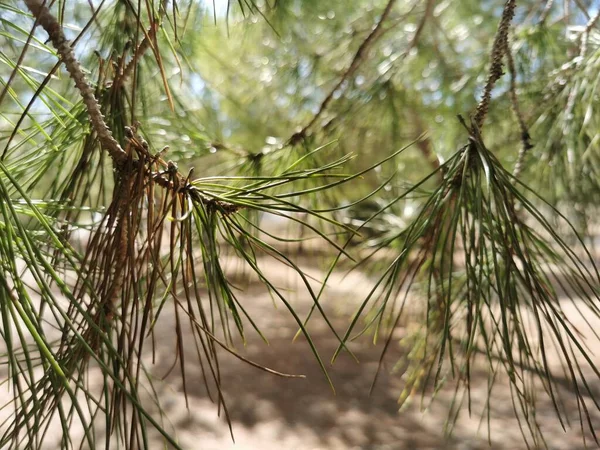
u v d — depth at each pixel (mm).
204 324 169
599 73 296
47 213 203
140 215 171
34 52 286
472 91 463
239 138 610
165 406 571
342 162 182
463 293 316
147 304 161
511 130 412
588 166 365
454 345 381
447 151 478
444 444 514
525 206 194
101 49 273
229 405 588
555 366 610
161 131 315
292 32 538
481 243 184
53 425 446
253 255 179
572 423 521
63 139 220
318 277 973
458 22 573
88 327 158
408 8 533
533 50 404
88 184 218
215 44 554
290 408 590
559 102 346
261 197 178
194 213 176
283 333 775
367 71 510
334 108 452
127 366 151
